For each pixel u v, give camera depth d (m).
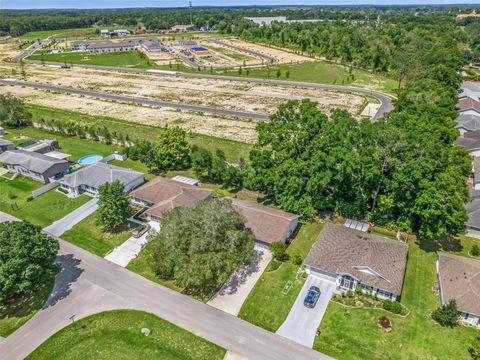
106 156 74.38
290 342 33.81
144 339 34.19
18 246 36.78
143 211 54.81
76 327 35.53
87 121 95.81
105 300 38.75
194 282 36.53
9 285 35.28
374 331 34.81
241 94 121.12
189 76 149.50
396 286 37.56
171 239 38.78
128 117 98.50
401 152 48.53
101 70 162.50
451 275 39.34
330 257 41.56
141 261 44.56
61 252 46.22
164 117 98.19
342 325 35.53
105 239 48.72
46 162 64.62
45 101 114.75
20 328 35.56
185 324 35.78
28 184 63.91
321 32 193.75
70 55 198.50
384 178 48.41
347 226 49.72
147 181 63.94
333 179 50.84
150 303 38.31
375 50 152.88
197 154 62.69
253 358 32.25
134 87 131.62
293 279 41.47
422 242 47.97
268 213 49.28
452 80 105.88
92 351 33.09
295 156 52.78
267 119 95.69
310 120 52.25
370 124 55.28
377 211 50.94
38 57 192.88
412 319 36.12
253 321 36.12
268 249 46.12
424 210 44.16
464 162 54.38
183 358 32.34
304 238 48.88
